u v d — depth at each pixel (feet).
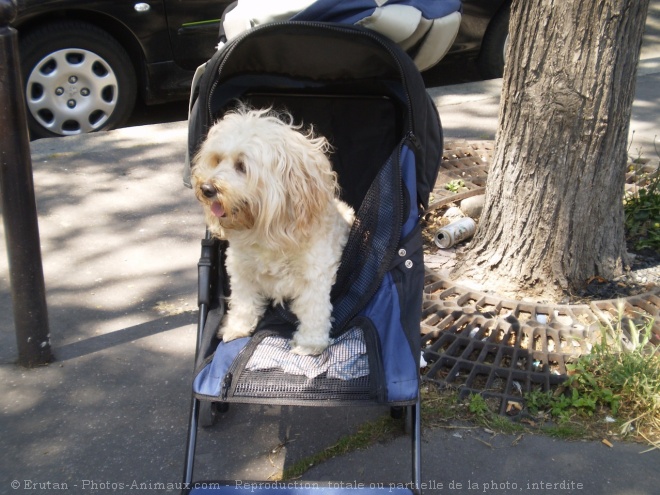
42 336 11.12
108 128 19.75
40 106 18.57
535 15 11.64
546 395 10.32
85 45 18.44
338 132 10.92
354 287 9.27
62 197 16.29
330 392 7.93
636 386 10.20
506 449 9.62
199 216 15.87
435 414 10.16
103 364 11.33
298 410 10.39
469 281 13.24
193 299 13.10
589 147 11.89
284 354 8.61
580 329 11.64
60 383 10.90
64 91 18.78
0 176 10.07
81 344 11.78
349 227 10.01
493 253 13.15
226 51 8.84
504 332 11.76
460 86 22.99
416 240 9.13
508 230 12.83
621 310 11.17
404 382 7.98
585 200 12.22
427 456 9.51
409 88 8.77
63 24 18.01
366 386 7.99
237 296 9.42
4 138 9.88
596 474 9.23
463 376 10.91
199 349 8.70
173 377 11.09
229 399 7.89
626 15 11.25
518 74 12.12
